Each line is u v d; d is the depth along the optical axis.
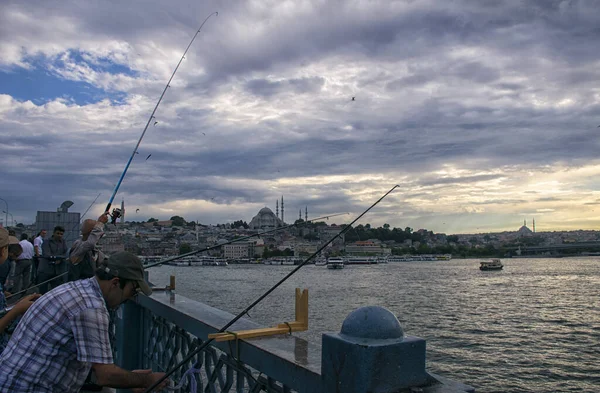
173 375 3.54
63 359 2.44
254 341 2.39
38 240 10.91
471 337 34.44
